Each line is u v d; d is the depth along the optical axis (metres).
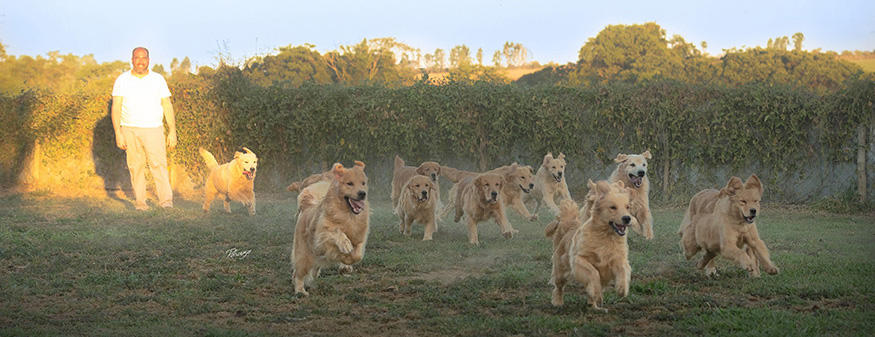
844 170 14.74
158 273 7.55
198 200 16.11
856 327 5.21
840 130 14.63
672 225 12.15
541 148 16.25
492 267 8.10
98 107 18.14
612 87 15.88
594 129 16.02
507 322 5.46
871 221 12.59
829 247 9.49
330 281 7.24
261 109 17.62
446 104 16.48
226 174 12.92
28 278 7.14
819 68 35.50
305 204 7.09
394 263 8.23
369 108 16.98
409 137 16.73
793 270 7.61
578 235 5.90
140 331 5.28
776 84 15.39
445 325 5.44
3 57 23.84
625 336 5.14
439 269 7.99
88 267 7.84
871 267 7.64
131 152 13.63
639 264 8.10
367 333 5.30
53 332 5.19
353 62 43.12
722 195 7.30
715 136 15.38
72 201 15.09
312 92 17.44
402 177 13.31
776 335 5.00
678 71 39.50
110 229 10.71
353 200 6.64
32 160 18.48
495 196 9.93
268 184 17.98
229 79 17.88
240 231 10.69
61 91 18.58
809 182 15.03
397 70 45.44
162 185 14.00
